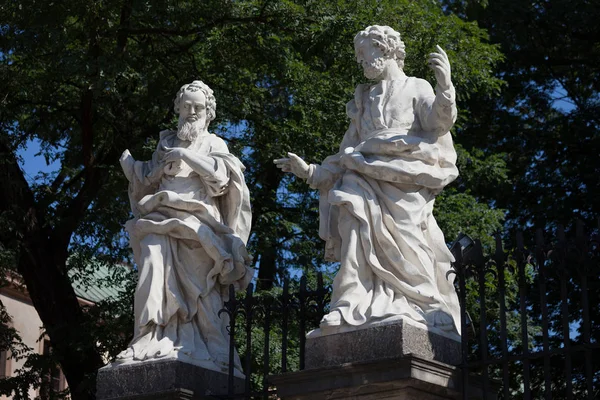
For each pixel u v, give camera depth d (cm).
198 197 1091
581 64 2180
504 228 1991
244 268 1086
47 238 1652
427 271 941
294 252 1734
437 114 968
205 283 1070
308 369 912
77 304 1627
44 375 1589
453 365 899
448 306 959
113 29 1605
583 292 838
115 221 1662
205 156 1098
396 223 949
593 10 2098
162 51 1725
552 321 1752
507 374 862
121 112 1711
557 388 1670
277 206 1742
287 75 1700
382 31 1022
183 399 992
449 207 1692
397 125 987
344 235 959
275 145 1695
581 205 1922
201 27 1680
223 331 1068
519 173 2088
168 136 1131
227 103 1706
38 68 1673
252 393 986
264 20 1691
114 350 1546
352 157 967
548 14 2122
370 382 884
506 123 2102
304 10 1680
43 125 1761
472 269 903
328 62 1792
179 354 1027
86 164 1661
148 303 1055
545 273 875
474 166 1853
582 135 2064
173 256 1073
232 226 1101
